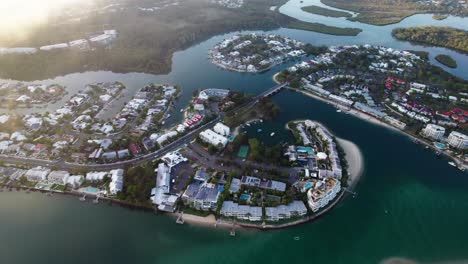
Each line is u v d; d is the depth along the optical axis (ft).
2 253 529.86
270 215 585.22
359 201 642.22
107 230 574.56
